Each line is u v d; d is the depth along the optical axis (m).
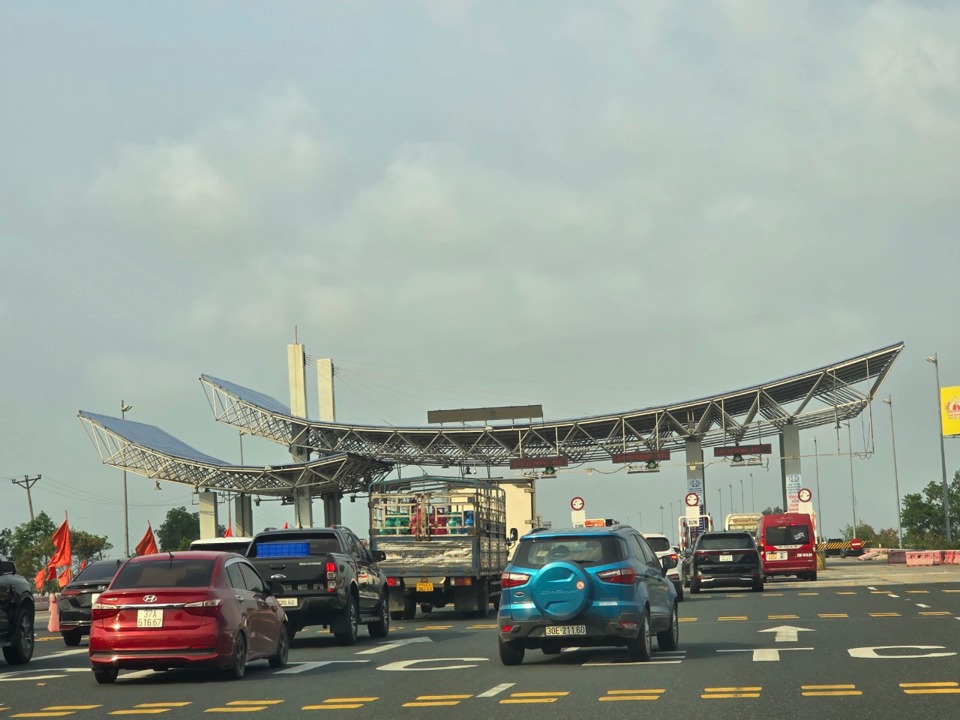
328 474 86.94
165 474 87.56
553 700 12.19
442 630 24.70
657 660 16.12
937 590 34.59
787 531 45.31
